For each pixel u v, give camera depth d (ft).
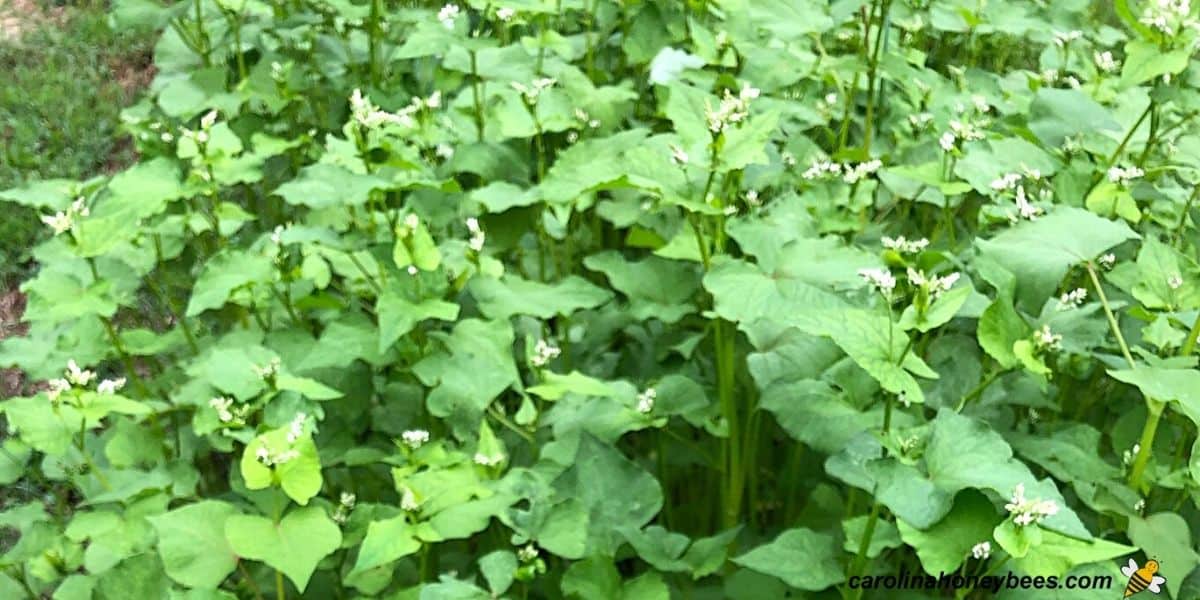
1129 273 12.85
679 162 11.66
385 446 13.52
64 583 11.34
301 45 20.08
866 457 9.68
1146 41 13.05
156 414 14.23
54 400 11.62
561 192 12.00
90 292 13.47
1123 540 10.71
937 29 21.04
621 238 17.42
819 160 15.46
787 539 10.23
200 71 18.89
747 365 13.17
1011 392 12.15
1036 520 8.29
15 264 20.65
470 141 16.10
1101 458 12.59
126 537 11.28
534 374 12.73
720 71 17.80
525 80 16.72
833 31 19.62
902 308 12.71
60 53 26.94
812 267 11.14
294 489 9.62
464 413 11.81
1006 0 21.93
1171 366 10.75
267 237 15.06
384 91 19.02
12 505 15.93
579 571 9.96
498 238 14.64
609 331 14.48
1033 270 10.40
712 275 11.18
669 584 11.99
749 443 13.35
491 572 9.58
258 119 18.57
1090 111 14.66
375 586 10.91
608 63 19.51
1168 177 15.80
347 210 15.06
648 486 10.84
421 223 13.00
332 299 13.75
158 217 15.84
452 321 12.89
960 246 14.75
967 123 15.34
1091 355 11.23
